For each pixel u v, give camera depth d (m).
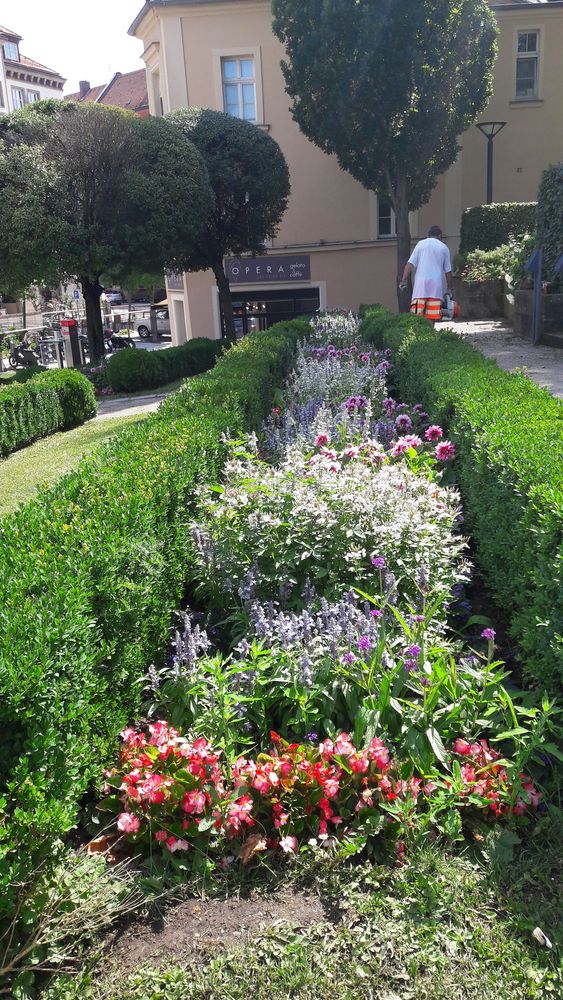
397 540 3.91
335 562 3.94
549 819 2.68
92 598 2.97
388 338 10.15
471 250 19.89
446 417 5.91
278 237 23.25
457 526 4.91
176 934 2.37
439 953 2.26
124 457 4.68
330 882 2.52
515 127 22.47
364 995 2.15
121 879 2.52
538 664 3.17
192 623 4.05
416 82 16.70
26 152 17.02
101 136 17.16
